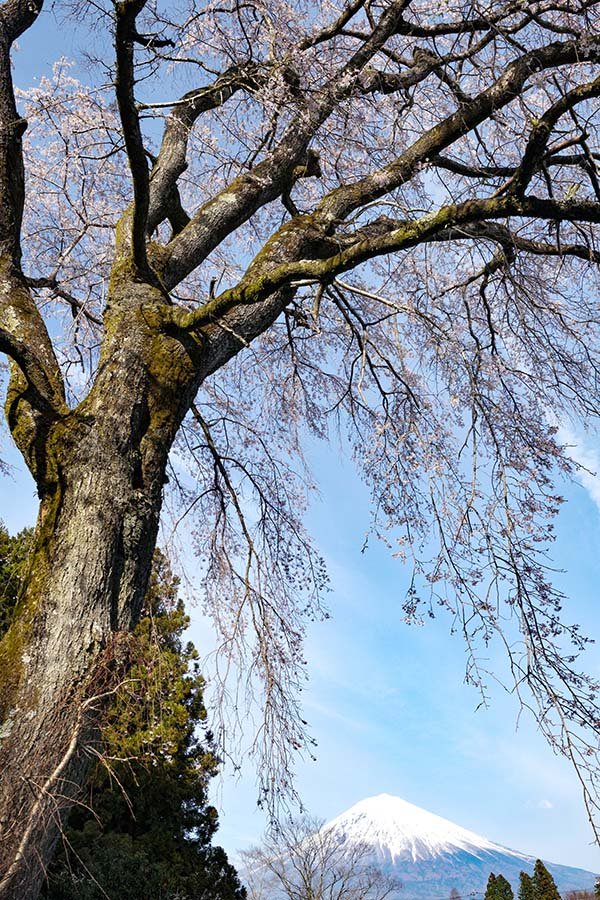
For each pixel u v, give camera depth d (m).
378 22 6.01
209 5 5.62
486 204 3.81
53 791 2.99
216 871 11.61
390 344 6.98
